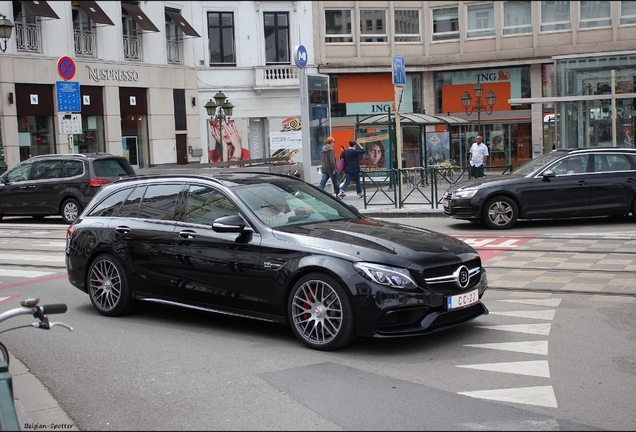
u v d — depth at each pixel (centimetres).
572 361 624
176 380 600
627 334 704
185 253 759
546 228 1498
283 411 517
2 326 812
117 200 862
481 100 3872
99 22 3077
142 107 3353
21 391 584
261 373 609
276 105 3728
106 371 633
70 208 1977
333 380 584
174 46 3512
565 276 983
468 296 672
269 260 693
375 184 2006
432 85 3966
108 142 3186
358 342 696
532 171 1516
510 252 1195
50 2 2966
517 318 777
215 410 525
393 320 639
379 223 775
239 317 759
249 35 3681
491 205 1488
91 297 857
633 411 505
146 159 3375
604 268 1021
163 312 859
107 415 524
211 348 695
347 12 3825
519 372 597
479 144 2720
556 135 2497
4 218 2261
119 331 773
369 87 3897
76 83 2375
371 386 567
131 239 811
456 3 3856
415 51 3928
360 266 640
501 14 3772
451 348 670
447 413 506
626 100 2403
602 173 1488
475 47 3847
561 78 2480
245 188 773
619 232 1366
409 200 2023
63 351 702
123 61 3241
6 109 2809
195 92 3572
